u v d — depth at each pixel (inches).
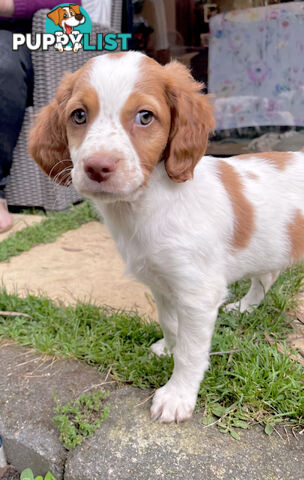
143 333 23.7
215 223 19.7
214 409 19.3
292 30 45.3
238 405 19.3
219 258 20.0
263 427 18.6
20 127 40.3
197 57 54.7
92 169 16.1
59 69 41.2
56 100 19.4
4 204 41.4
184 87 18.1
